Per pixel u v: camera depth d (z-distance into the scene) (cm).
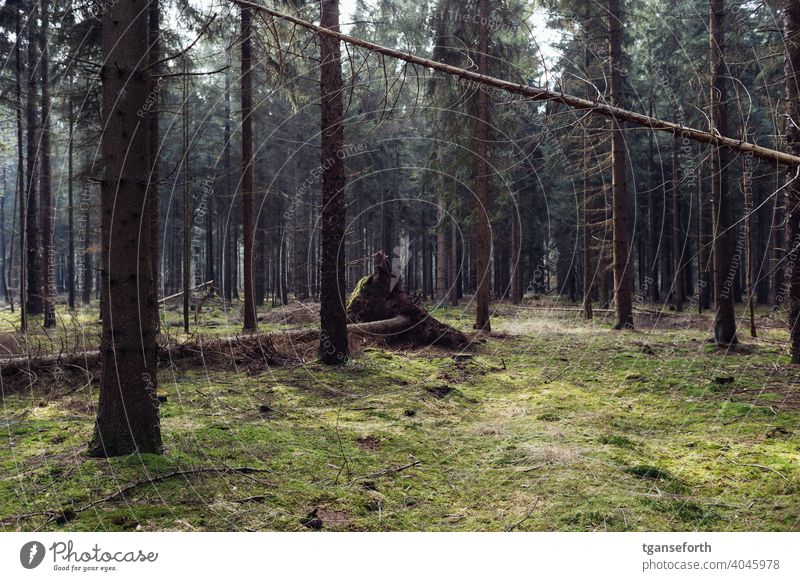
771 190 1778
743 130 427
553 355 1120
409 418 639
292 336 1055
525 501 407
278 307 2250
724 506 393
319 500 397
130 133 438
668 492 414
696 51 1662
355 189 2591
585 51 1370
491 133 1424
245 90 1279
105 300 441
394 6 1189
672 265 2798
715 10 1086
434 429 598
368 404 693
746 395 734
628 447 525
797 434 555
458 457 510
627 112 429
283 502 385
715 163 1130
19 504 354
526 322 1766
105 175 436
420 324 1241
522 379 900
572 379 891
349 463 477
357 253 2777
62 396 706
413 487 438
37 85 1505
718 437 559
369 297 1277
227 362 929
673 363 998
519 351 1182
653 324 1672
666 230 2673
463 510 400
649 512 380
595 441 543
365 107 1368
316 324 1355
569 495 410
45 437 518
